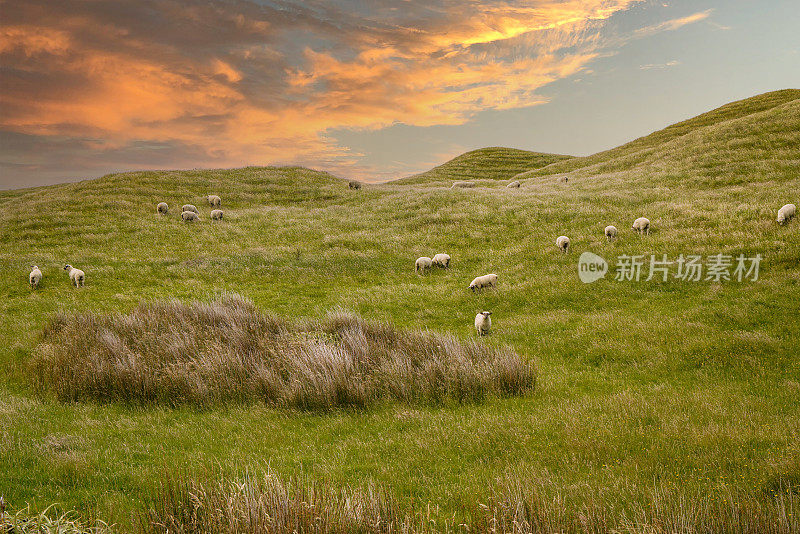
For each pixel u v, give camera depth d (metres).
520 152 94.56
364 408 9.80
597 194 34.25
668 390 10.32
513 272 22.62
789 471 5.55
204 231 31.86
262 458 7.04
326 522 4.23
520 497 4.66
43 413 9.29
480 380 10.63
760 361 11.34
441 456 7.13
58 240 29.05
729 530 4.07
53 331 14.48
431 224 32.12
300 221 34.72
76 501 5.54
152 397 10.35
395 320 18.50
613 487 5.52
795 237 18.88
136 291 21.41
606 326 15.30
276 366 11.27
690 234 22.34
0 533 3.83
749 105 61.91
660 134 66.56
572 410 8.95
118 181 44.00
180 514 4.45
